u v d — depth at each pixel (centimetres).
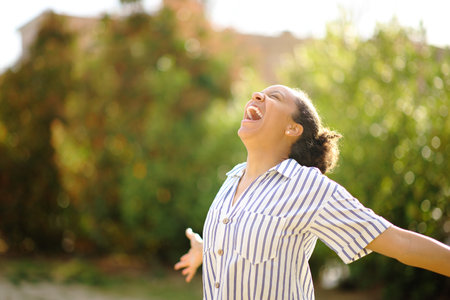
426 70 608
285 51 1355
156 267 827
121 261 888
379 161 603
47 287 707
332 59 679
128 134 848
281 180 179
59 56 927
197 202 776
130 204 809
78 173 905
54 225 931
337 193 171
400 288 595
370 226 165
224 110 810
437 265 159
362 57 655
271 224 170
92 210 865
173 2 911
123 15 908
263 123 189
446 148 578
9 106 928
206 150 768
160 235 799
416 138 591
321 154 197
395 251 163
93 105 886
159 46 885
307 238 178
